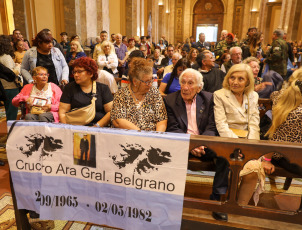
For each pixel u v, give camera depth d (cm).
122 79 421
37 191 177
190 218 176
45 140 167
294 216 154
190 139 146
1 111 559
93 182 167
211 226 175
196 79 224
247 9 2544
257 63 369
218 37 2744
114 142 157
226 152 146
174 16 2819
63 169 170
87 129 160
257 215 157
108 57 613
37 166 173
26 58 367
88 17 898
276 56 544
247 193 205
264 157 204
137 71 214
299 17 1403
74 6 820
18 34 553
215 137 150
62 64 392
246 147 142
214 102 240
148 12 1945
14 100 308
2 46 375
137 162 156
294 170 200
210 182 295
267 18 1950
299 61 907
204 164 219
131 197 162
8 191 262
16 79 385
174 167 151
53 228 211
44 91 313
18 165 175
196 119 237
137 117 229
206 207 162
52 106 306
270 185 289
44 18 814
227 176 202
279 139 199
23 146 172
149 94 231
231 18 2622
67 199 174
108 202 168
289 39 1441
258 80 379
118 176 161
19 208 184
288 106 191
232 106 236
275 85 364
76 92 267
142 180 158
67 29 832
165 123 234
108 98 279
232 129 239
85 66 253
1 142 382
